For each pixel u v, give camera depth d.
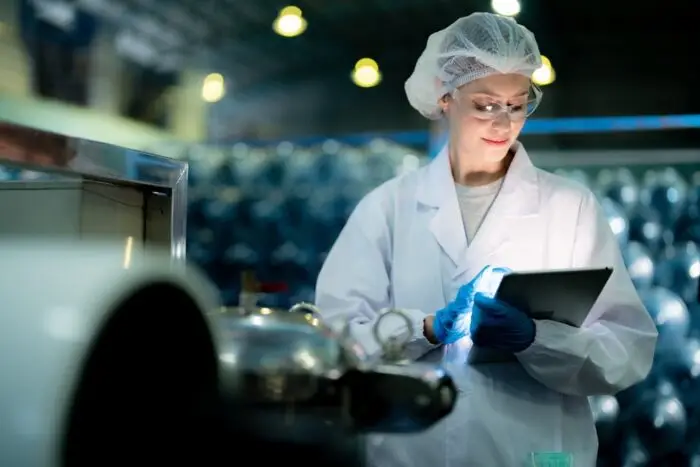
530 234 1.80
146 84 4.61
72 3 3.85
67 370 0.48
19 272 0.52
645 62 4.51
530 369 1.60
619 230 2.94
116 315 0.50
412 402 0.66
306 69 5.28
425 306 1.82
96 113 4.15
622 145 4.39
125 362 0.51
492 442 1.70
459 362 1.72
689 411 2.98
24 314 0.50
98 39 4.13
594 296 1.51
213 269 3.95
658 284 3.10
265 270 3.88
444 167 1.89
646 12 4.39
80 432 0.48
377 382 0.67
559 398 1.72
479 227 1.84
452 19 4.69
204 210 3.98
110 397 0.50
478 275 1.63
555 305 1.54
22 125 0.82
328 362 0.67
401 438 1.71
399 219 1.90
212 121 5.19
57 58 3.88
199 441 0.54
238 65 5.16
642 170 3.77
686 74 4.45
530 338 1.53
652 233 3.09
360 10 4.60
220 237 3.95
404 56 5.14
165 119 4.76
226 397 0.58
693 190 3.19
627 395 2.98
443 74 1.77
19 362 0.49
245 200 3.95
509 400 1.71
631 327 1.72
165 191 1.10
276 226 3.90
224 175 4.02
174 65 4.81
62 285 0.51
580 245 1.77
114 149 0.97
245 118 5.34
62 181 1.06
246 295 1.03
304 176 3.93
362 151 3.96
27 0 3.60
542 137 4.48
